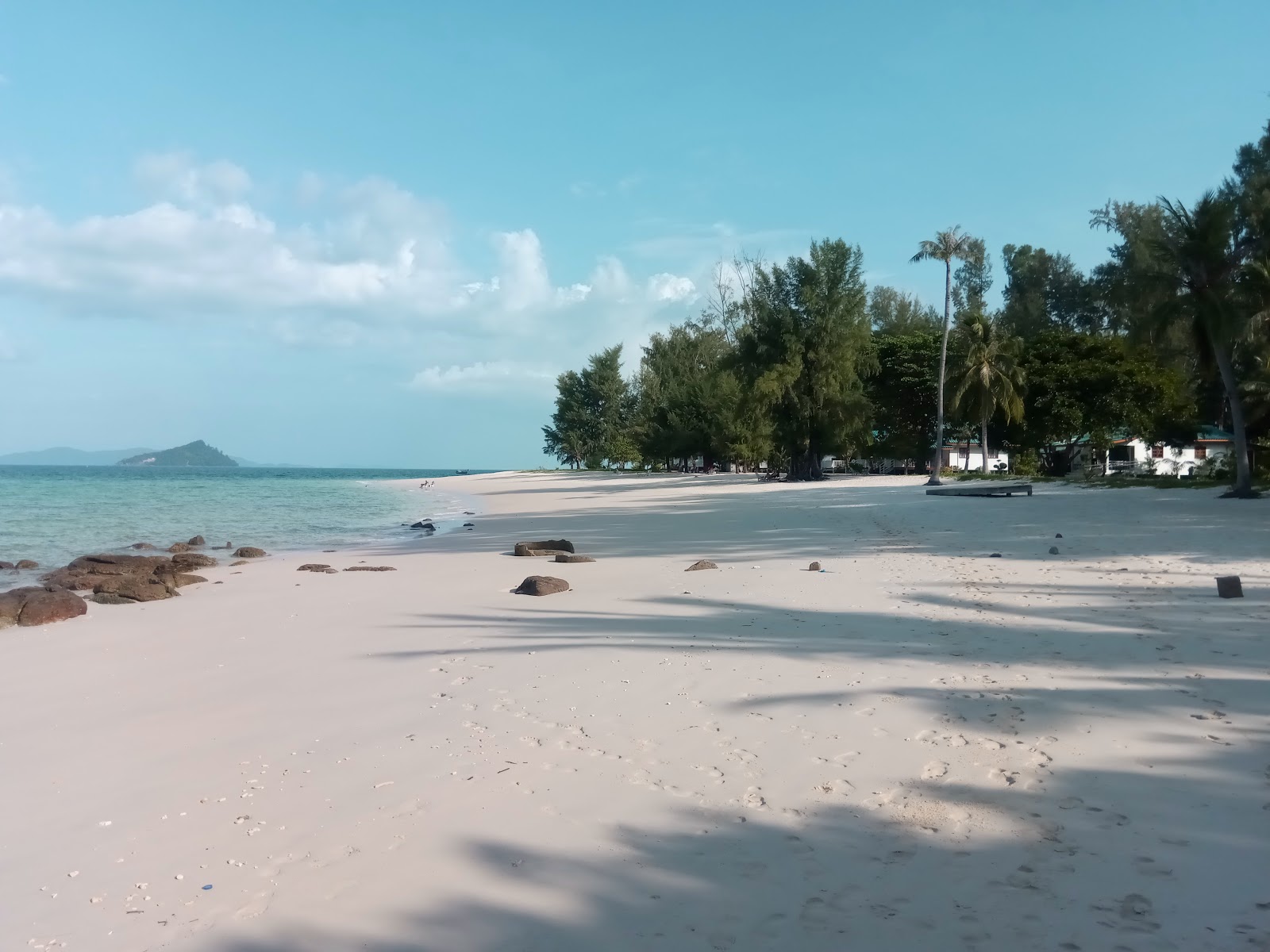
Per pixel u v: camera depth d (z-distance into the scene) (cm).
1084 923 334
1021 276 7412
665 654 805
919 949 322
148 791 518
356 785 512
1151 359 4931
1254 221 3050
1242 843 391
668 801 468
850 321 4888
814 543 1733
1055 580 1118
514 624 1000
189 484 7731
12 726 670
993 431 5950
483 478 9369
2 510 3744
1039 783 466
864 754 523
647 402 8806
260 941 350
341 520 3272
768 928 341
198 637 1020
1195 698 594
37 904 387
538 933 346
